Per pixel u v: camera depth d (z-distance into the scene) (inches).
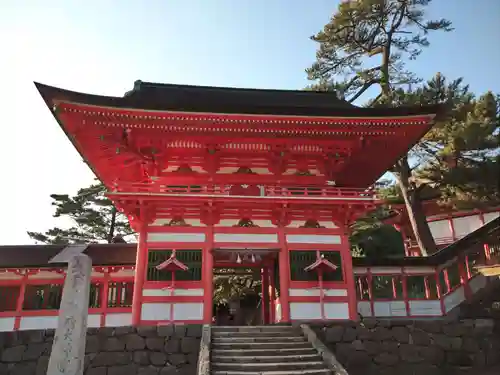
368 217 1460.4
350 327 639.8
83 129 717.9
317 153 802.8
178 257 688.4
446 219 1439.5
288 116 697.0
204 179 768.9
